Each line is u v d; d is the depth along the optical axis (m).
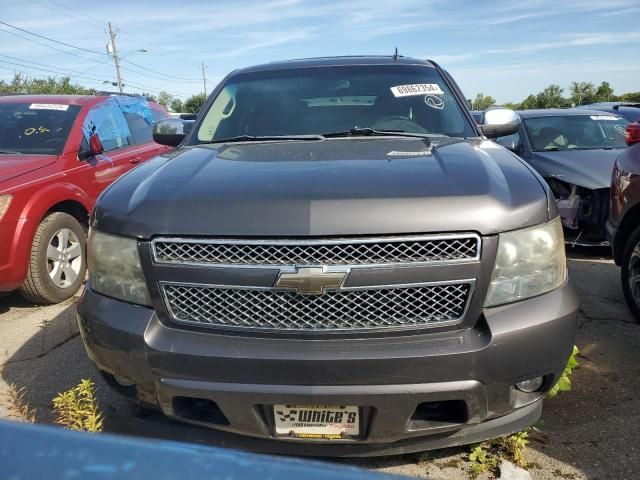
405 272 1.86
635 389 2.98
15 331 4.02
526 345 1.90
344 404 1.85
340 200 1.90
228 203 1.96
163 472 0.64
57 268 4.56
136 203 2.11
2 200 4.09
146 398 2.04
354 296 1.87
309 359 1.82
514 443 2.39
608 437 2.55
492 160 2.41
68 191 4.70
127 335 1.98
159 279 1.97
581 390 2.97
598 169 5.66
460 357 1.83
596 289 4.63
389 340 1.87
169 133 3.68
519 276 1.95
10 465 0.65
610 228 4.21
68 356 3.55
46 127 5.22
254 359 1.85
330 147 2.75
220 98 3.61
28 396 3.04
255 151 2.75
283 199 1.93
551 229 2.05
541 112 7.45
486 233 1.89
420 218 1.87
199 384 1.90
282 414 1.92
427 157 2.43
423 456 2.40
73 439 0.70
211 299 1.94
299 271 1.85
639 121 5.90
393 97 3.40
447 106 3.37
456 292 1.90
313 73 3.66
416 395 1.83
